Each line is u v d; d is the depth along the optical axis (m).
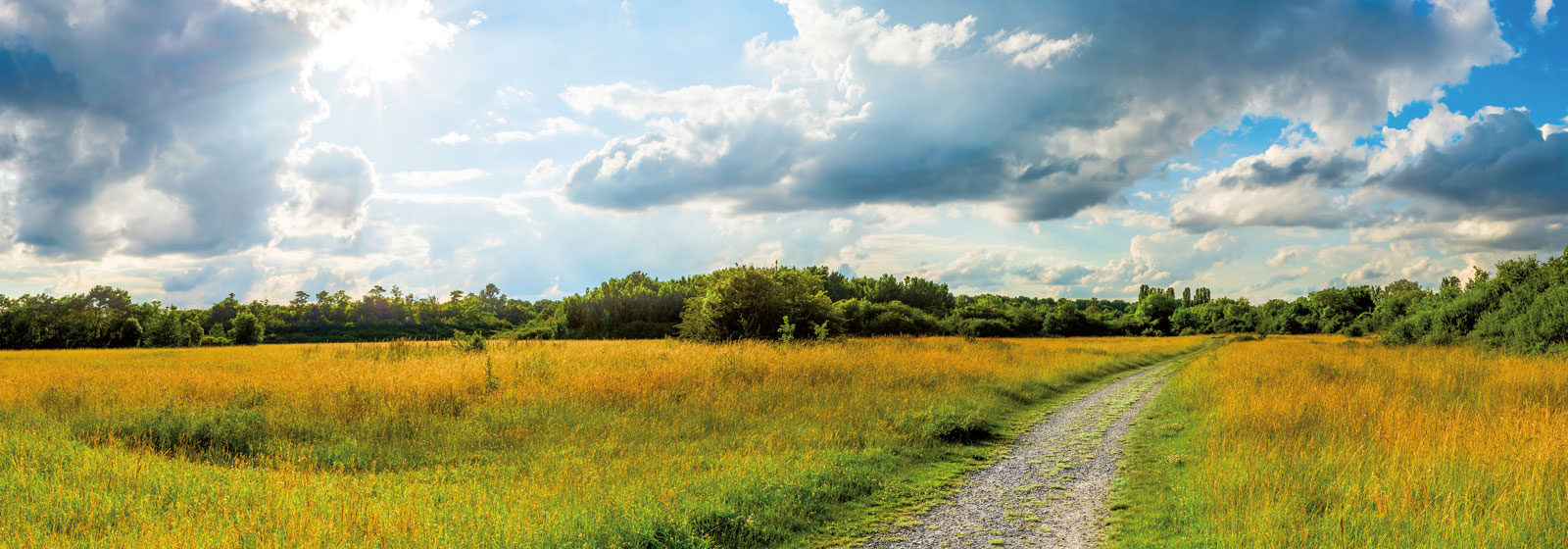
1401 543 5.08
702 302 31.70
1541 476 6.01
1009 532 6.32
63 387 14.97
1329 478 6.82
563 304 88.31
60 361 29.14
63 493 6.80
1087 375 21.66
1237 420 10.04
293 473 8.10
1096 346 39.72
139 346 73.12
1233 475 7.04
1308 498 6.16
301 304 125.94
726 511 6.43
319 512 6.34
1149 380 20.64
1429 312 30.48
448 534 5.63
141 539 5.61
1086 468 8.88
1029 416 13.46
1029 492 7.71
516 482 7.94
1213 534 5.70
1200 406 12.97
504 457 9.51
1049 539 6.12
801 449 9.45
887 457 9.13
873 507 7.15
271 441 10.38
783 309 30.70
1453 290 31.73
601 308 87.31
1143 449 9.99
